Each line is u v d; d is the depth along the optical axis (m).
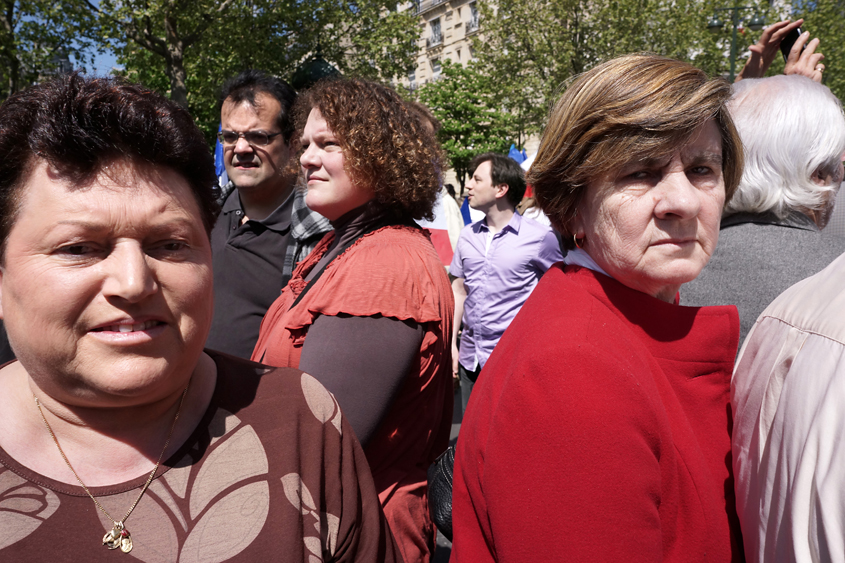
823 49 13.60
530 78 18.41
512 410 0.83
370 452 1.34
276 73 15.55
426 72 38.53
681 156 0.90
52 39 14.14
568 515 0.76
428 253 1.47
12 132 0.67
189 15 13.59
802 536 0.69
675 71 0.90
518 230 3.38
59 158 0.66
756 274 1.32
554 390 0.80
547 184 1.02
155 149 0.70
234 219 2.44
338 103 1.48
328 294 1.33
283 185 2.41
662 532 0.83
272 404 0.86
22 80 14.18
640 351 0.92
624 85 0.89
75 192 0.67
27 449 0.72
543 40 18.02
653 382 0.88
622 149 0.88
